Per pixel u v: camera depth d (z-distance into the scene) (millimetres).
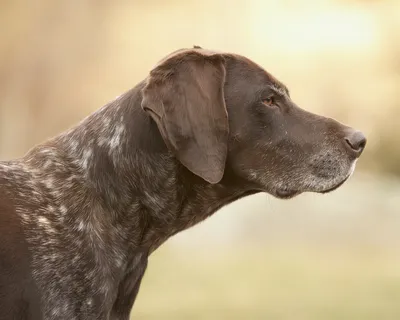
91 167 6605
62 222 6297
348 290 16719
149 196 6660
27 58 35281
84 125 6832
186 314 13906
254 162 6840
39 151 6711
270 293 16281
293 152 6887
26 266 6031
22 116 34906
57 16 35469
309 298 15750
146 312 14070
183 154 6379
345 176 7004
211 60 6637
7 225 6078
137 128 6641
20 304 5984
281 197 6953
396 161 31656
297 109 7043
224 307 14672
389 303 15453
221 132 6484
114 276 6461
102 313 6305
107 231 6500
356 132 7074
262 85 6855
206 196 6836
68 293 6168
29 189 6352
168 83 6465
